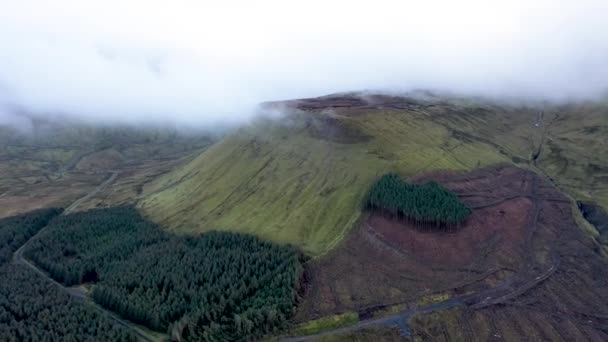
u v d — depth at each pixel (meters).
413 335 175.38
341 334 176.38
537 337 174.38
